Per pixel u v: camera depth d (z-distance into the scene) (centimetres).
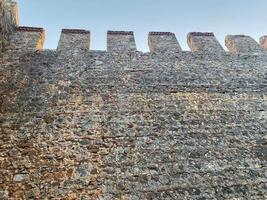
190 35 927
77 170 529
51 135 582
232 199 515
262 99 724
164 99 688
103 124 616
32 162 532
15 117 606
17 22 870
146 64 778
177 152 581
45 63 742
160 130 619
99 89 691
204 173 550
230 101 707
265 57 859
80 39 840
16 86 675
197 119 653
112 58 783
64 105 644
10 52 757
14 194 484
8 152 543
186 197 509
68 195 492
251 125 658
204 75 768
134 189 511
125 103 666
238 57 846
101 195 498
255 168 570
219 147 601
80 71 731
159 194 509
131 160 556
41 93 664
